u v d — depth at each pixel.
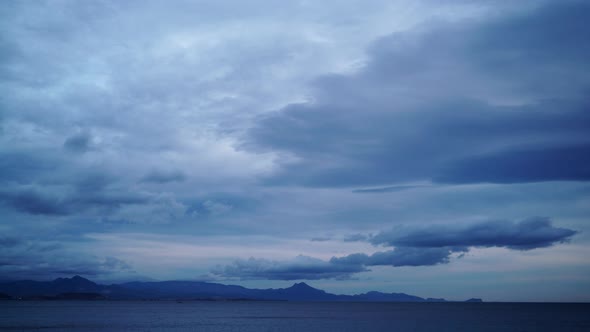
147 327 113.56
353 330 105.75
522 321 138.88
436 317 166.62
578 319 150.00
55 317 154.38
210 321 140.62
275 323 132.38
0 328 106.50
